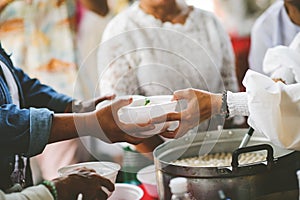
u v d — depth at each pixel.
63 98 1.66
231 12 2.82
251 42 2.57
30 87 1.68
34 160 2.21
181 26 2.10
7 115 1.26
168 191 1.27
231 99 1.36
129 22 2.04
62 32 2.50
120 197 1.45
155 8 2.06
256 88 1.31
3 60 1.49
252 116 1.32
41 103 1.67
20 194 1.14
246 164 1.22
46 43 2.48
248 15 2.84
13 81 1.50
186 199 1.22
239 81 2.62
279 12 2.43
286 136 1.30
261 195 1.23
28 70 2.47
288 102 1.29
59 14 2.48
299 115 1.30
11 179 1.36
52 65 2.49
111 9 2.59
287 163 1.26
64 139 1.33
